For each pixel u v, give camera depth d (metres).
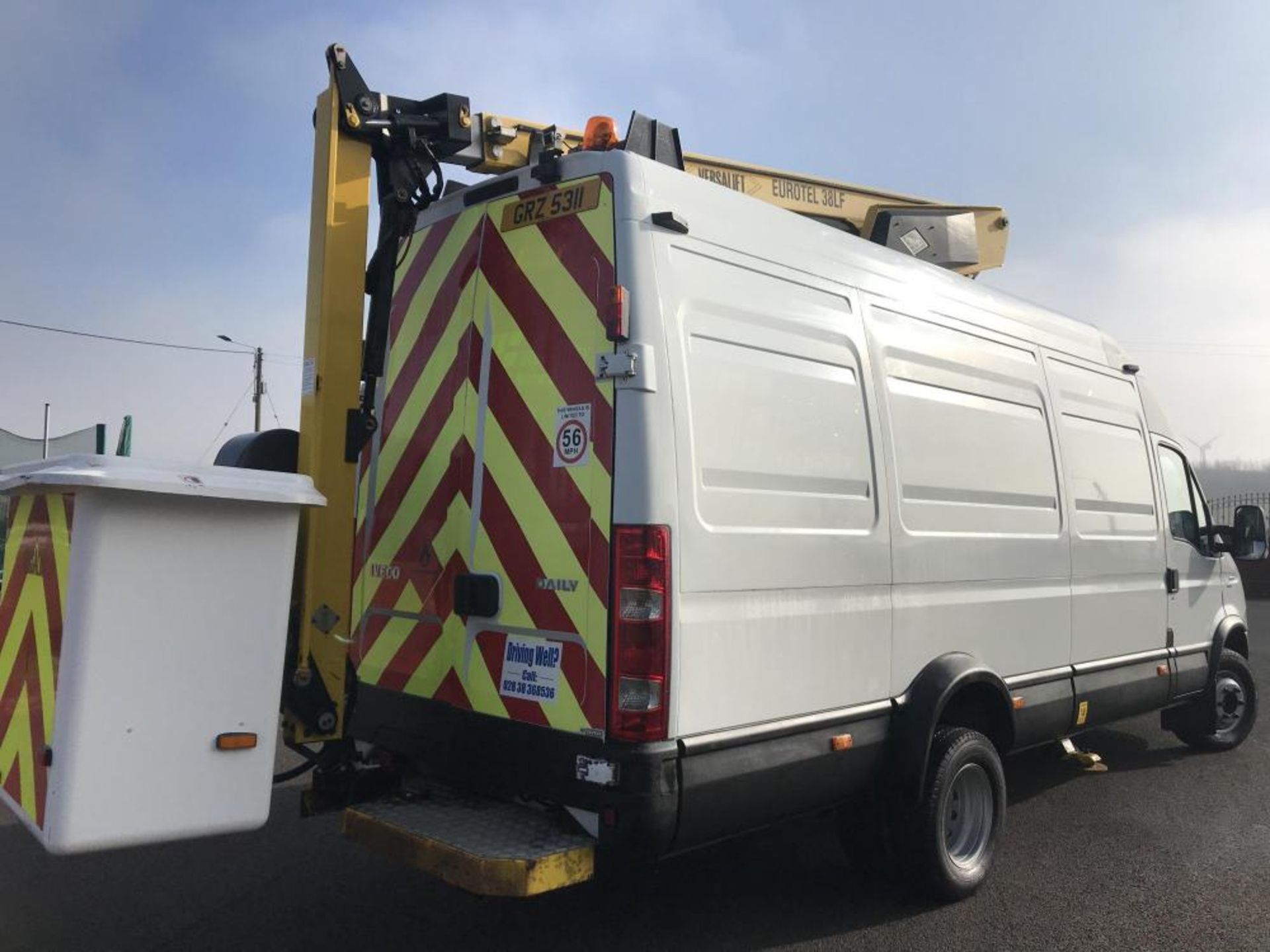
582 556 3.34
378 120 3.84
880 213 6.20
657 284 3.39
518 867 3.06
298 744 3.60
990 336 5.08
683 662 3.27
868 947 4.03
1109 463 5.95
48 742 2.91
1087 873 4.87
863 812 4.32
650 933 4.13
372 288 3.95
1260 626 15.30
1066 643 5.33
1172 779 6.57
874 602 4.08
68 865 4.81
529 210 3.71
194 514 3.00
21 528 3.41
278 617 3.15
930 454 4.50
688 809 3.25
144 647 2.92
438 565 3.88
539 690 3.42
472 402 3.81
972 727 4.80
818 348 3.99
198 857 4.93
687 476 3.36
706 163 5.97
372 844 3.46
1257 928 4.23
